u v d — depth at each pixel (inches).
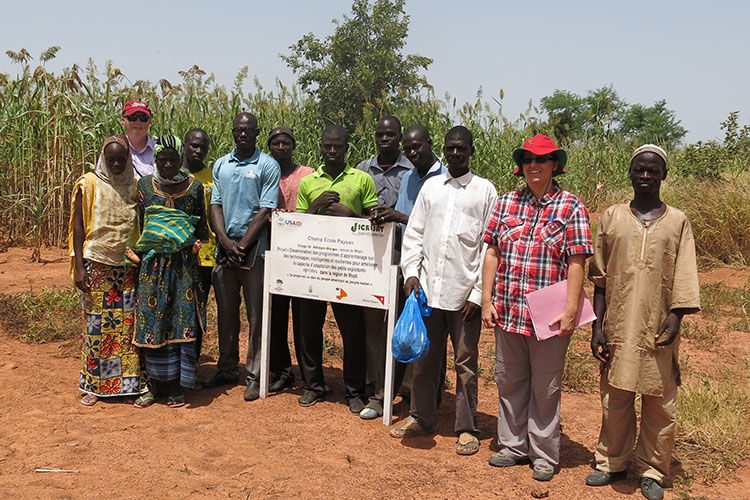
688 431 175.2
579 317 149.0
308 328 196.7
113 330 193.6
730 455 165.0
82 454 159.6
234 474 151.6
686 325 297.3
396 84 887.7
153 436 172.2
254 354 206.1
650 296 141.0
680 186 526.9
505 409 160.9
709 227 446.6
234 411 193.2
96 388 194.2
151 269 189.5
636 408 193.6
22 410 186.4
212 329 273.7
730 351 261.0
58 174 434.9
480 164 489.4
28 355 235.9
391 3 894.4
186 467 153.4
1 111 446.6
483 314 159.0
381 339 198.4
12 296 296.5
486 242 158.7
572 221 148.4
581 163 617.9
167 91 429.4
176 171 191.9
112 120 436.1
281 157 213.6
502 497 144.4
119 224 190.2
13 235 456.1
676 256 140.7
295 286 193.8
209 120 445.1
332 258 188.4
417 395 176.9
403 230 193.3
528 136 514.0
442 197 168.1
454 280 165.6
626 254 143.2
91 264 191.6
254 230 196.1
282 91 466.9
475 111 488.4
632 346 142.1
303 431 178.9
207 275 215.6
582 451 171.0
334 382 224.1
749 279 384.5
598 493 147.6
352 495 143.3
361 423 187.0
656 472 148.8
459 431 170.6
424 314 169.3
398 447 170.7
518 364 158.2
